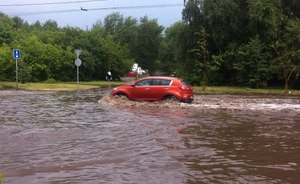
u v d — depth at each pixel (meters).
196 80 47.97
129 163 9.07
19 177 7.91
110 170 8.47
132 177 7.95
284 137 12.38
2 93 30.98
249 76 42.97
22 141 11.44
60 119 16.17
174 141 11.60
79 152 10.11
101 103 22.92
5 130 13.32
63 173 8.22
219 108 20.53
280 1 43.59
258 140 11.88
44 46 52.47
